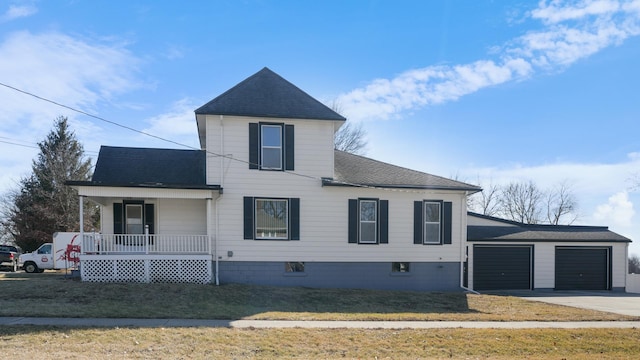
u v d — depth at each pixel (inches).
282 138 646.5
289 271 643.5
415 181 698.2
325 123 658.2
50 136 1455.5
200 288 538.0
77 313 387.5
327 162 655.1
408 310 498.9
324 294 564.4
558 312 516.1
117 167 649.0
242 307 463.2
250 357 279.1
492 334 366.9
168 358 268.4
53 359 255.1
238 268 626.8
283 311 452.4
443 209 692.7
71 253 826.2
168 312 411.2
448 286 687.1
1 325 336.2
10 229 1521.9
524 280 839.1
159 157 690.8
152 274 589.0
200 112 618.5
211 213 623.8
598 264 869.8
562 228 923.4
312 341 322.7
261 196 636.7
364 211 671.8
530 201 1798.7
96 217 1389.0
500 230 872.9
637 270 1994.3
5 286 513.0
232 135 633.0
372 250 663.8
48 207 1327.5
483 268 821.2
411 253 677.3
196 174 662.5
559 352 329.1
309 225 648.4
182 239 614.5
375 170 727.7
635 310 561.3
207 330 339.3
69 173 1401.3
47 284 530.0
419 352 310.5
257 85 670.5
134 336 313.7
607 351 338.3
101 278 577.9
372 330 365.1
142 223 650.2
